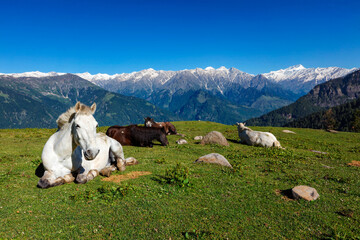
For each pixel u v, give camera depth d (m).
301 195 6.84
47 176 6.82
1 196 6.18
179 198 6.51
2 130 28.39
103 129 27.66
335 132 37.91
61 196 6.25
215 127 38.19
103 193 6.52
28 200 5.96
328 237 4.75
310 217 5.67
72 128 6.30
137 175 8.59
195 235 4.57
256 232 4.84
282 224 5.26
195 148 16.27
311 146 21.98
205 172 9.38
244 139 20.19
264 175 9.58
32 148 14.78
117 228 4.76
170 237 4.48
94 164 8.01
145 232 4.64
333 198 7.13
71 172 7.46
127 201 6.11
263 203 6.45
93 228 4.74
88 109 5.96
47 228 4.66
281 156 14.34
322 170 11.02
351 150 20.36
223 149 16.30
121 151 9.31
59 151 6.74
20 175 8.16
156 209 5.70
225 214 5.61
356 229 5.13
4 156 11.71
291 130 38.97
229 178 8.71
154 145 17.27
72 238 4.35
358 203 6.77
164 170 9.40
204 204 6.17
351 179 9.43
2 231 4.50
